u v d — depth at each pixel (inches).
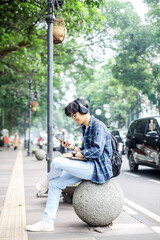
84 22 378.9
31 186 299.3
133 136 430.9
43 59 569.0
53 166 152.9
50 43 244.7
